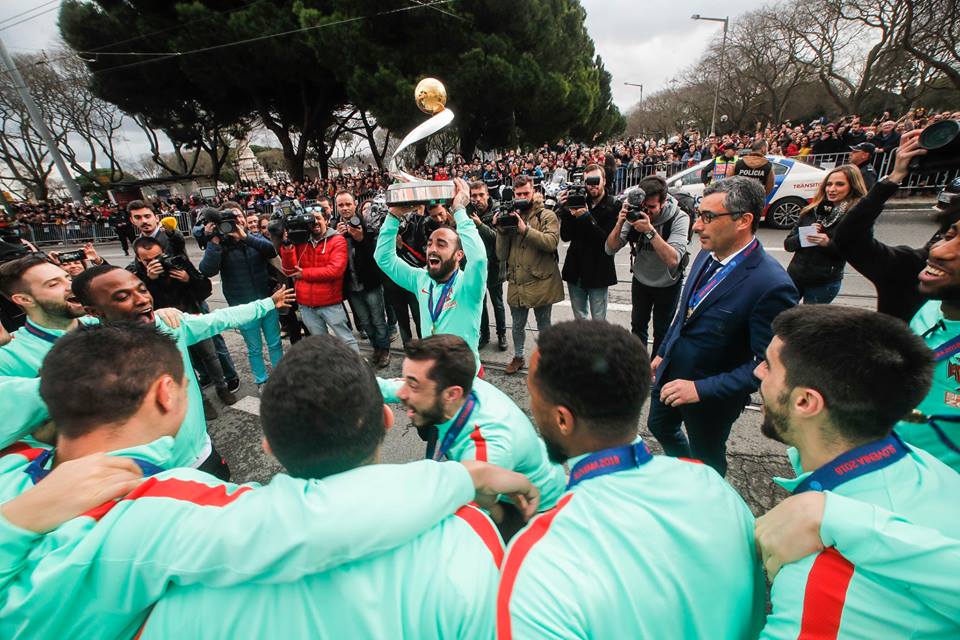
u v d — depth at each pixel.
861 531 0.64
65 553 0.67
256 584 0.67
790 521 0.73
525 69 18.66
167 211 16.31
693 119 36.03
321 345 0.81
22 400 1.11
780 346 0.88
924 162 1.61
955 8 15.96
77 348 0.85
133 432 0.86
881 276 1.85
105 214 16.83
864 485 0.76
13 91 19.61
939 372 1.36
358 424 0.76
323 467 0.76
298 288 3.58
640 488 0.80
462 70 17.39
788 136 13.80
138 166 35.59
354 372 0.78
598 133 36.25
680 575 0.71
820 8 21.00
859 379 0.76
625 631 0.67
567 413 0.88
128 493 0.75
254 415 3.49
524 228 3.28
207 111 21.28
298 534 0.63
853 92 22.45
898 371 0.75
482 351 4.29
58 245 17.45
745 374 1.67
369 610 0.66
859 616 0.64
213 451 1.93
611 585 0.69
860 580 0.65
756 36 24.88
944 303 1.34
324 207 4.47
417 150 22.75
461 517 0.82
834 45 22.19
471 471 1.01
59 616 0.67
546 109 20.69
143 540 0.67
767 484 2.38
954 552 0.60
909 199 8.91
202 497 0.73
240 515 0.66
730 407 1.84
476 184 4.00
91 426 0.84
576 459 0.90
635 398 0.84
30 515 0.70
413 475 0.76
